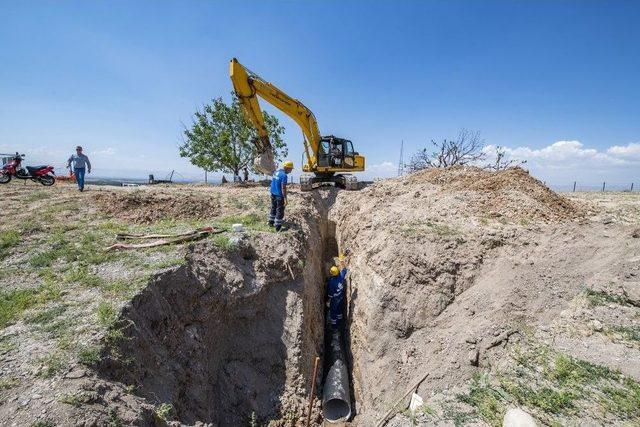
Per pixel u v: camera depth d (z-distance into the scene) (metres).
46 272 6.27
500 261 7.31
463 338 5.90
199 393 5.71
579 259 6.67
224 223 10.19
